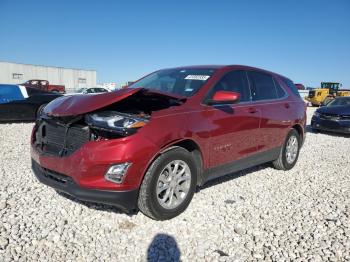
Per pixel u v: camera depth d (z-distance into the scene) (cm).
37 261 272
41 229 322
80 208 368
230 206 395
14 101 998
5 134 810
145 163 318
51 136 353
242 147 443
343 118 1041
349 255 298
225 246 307
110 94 341
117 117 317
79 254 285
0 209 359
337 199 435
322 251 304
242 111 439
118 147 306
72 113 324
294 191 461
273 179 513
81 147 315
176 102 372
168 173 346
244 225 349
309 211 391
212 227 341
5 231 315
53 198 393
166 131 333
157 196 335
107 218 349
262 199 424
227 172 431
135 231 326
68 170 319
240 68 473
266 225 351
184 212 371
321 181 514
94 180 309
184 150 356
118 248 296
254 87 488
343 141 956
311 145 858
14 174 477
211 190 446
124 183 309
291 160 573
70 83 4769
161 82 451
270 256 293
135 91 338
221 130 399
